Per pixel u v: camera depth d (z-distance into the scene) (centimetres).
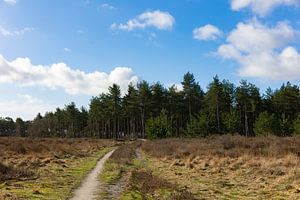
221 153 3562
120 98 11419
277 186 2091
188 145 4703
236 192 1995
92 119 13288
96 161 4025
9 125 19012
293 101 9700
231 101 10225
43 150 4450
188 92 10175
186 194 1784
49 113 17412
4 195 1748
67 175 2695
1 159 3416
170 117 10662
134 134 11444
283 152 3164
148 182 2164
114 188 2130
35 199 1703
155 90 10906
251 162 2889
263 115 6862
